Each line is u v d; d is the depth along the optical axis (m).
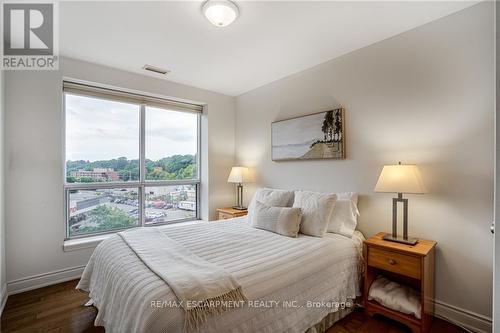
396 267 1.87
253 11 1.94
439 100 2.03
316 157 2.86
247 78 3.38
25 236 2.46
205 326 1.14
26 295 2.36
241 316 1.27
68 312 2.08
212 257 1.68
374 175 2.42
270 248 1.88
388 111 2.33
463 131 1.92
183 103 3.83
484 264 1.82
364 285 2.06
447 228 1.98
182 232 2.32
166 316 1.09
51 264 2.60
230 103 4.15
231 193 4.14
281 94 3.36
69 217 2.96
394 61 2.29
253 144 3.81
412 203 2.17
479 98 1.86
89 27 2.15
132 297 1.24
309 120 2.95
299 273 1.61
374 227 2.41
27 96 2.48
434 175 2.05
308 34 2.28
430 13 1.98
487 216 1.81
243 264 1.55
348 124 2.63
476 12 1.87
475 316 1.84
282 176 3.33
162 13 1.96
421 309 1.76
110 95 3.18
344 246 2.06
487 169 1.82
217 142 3.98
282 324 1.44
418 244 1.95
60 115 2.67
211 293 1.21
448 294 1.97
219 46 2.50
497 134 1.11
